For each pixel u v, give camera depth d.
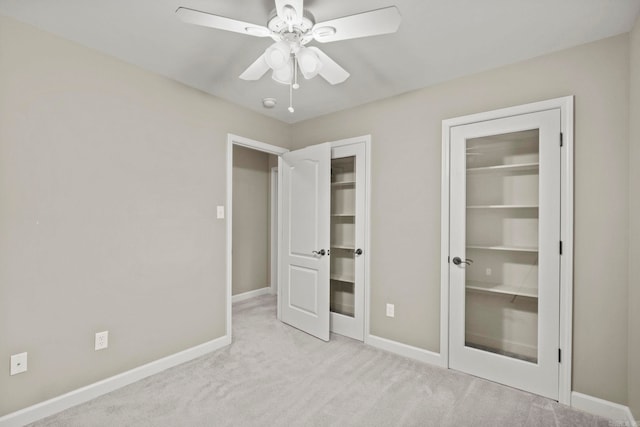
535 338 2.21
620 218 1.90
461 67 2.34
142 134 2.35
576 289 2.03
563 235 2.06
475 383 2.29
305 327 3.23
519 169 2.28
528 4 1.65
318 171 3.14
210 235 2.81
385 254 2.86
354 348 2.86
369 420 1.87
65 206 1.98
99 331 2.13
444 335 2.52
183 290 2.61
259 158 4.81
